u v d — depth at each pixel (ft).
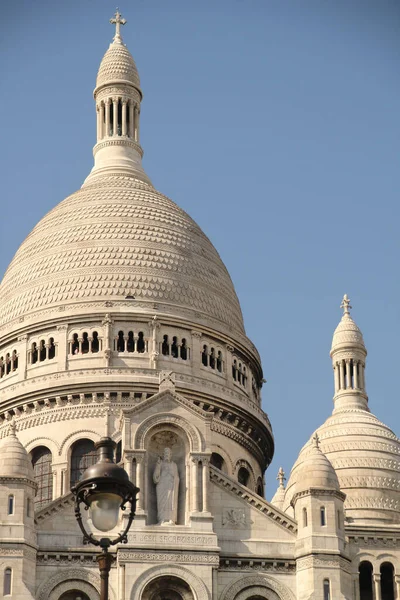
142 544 525.34
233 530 539.70
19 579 511.40
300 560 531.50
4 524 519.60
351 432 642.63
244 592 530.27
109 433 642.63
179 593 523.70
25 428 655.35
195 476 540.52
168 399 553.23
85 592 522.06
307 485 542.98
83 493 271.49
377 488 622.54
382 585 588.09
